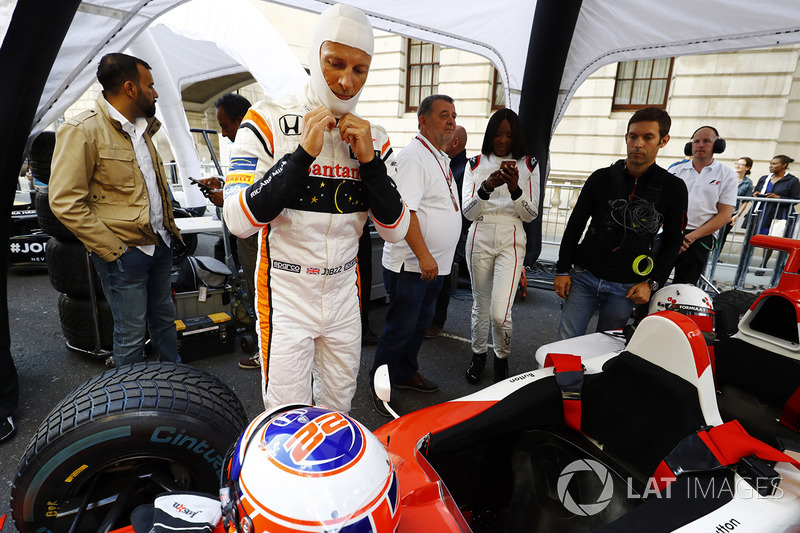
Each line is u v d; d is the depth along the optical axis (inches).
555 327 173.0
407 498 44.6
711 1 139.4
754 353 77.9
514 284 114.1
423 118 97.5
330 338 67.1
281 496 28.2
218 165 223.8
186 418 55.4
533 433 62.2
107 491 56.3
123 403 53.9
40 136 113.4
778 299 75.5
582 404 63.1
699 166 143.9
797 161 342.6
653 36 160.2
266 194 53.0
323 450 30.1
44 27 83.4
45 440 51.6
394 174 69.2
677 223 94.8
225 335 135.5
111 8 103.7
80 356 130.3
